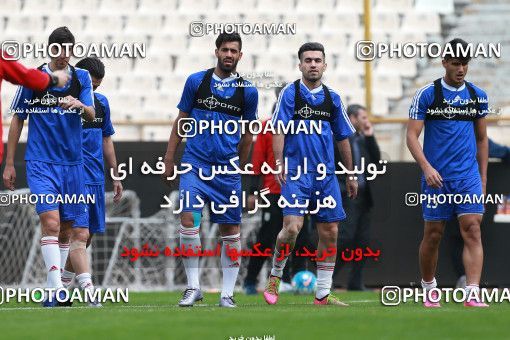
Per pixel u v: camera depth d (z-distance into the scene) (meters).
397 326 20.08
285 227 28.31
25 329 19.56
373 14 58.53
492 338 18.03
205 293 40.47
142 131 50.50
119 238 42.88
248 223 43.28
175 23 59.19
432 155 27.44
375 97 55.28
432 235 27.94
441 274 42.16
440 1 58.56
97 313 23.72
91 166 29.52
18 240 42.19
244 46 57.94
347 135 28.66
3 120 52.56
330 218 28.56
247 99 27.05
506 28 57.00
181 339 18.00
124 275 43.03
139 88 56.59
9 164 27.89
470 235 27.44
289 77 57.28
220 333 18.92
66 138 27.30
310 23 58.59
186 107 27.09
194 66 58.03
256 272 37.84
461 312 23.72
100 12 59.91
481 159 28.23
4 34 59.66
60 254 28.84
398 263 42.44
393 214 42.44
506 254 42.12
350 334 18.72
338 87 56.25
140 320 21.42
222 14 59.19
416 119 27.33
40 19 60.09
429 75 56.00
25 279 42.03
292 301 32.19
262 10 59.12
